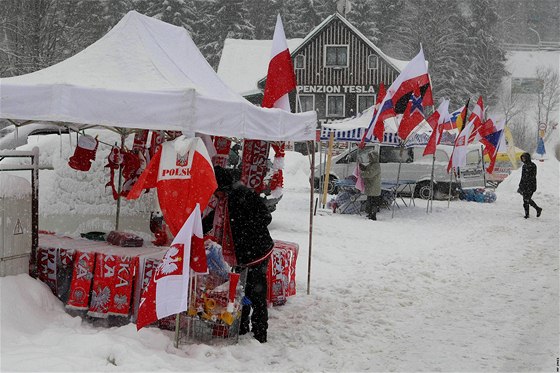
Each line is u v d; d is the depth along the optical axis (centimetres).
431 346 629
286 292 774
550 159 3216
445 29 5850
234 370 529
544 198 2322
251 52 4656
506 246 1269
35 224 631
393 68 4309
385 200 1847
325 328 681
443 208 1936
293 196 2206
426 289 895
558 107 5031
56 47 3180
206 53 5750
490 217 1753
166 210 560
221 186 607
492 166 2038
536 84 5175
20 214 609
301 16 6319
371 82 4347
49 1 3044
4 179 598
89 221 834
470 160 2222
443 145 2202
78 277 621
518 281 943
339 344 630
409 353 606
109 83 581
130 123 543
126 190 775
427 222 1634
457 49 5794
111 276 617
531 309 778
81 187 838
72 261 636
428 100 1573
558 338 651
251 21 6341
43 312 600
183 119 550
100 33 3725
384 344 636
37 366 474
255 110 628
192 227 535
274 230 1366
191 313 595
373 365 570
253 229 610
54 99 533
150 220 808
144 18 686
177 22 5591
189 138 550
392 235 1391
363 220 1616
